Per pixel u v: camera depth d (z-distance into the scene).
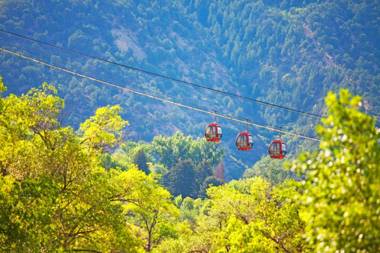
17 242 39.66
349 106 24.00
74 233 55.00
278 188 25.97
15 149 48.72
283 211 58.59
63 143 53.78
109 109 59.12
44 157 50.53
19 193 41.62
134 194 62.53
